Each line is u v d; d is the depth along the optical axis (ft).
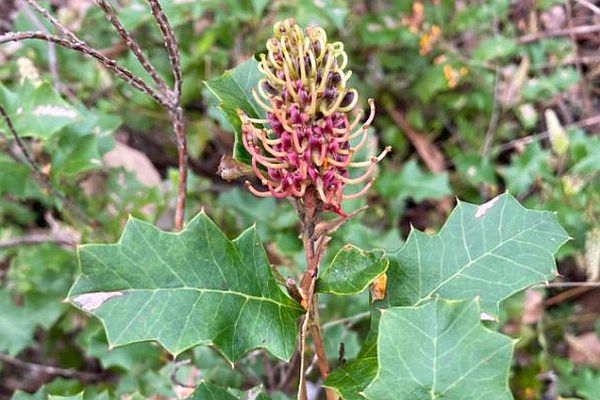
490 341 0.50
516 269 0.62
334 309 0.98
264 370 1.04
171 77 1.32
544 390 1.21
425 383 0.51
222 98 0.66
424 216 1.45
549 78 1.40
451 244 0.64
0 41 0.69
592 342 1.24
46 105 0.97
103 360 1.04
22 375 1.28
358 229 1.11
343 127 0.59
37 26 1.23
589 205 1.18
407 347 0.51
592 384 1.09
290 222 1.18
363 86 1.47
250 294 0.59
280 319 0.60
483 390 0.50
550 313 1.28
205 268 0.58
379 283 0.63
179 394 0.97
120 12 1.21
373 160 0.60
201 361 0.99
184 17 1.29
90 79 1.32
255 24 1.32
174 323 0.56
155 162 1.52
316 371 1.06
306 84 0.57
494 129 1.45
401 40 1.46
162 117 1.39
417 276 0.64
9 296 1.13
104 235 1.15
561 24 1.56
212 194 1.35
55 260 1.14
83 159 1.05
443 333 0.51
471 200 1.40
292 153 0.58
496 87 1.41
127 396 1.01
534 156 1.27
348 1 1.53
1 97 0.97
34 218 1.31
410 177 1.28
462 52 1.53
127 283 0.55
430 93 1.43
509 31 1.50
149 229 0.57
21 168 1.07
